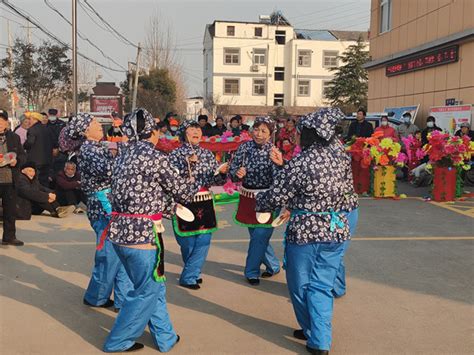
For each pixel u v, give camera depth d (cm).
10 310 451
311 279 376
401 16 1647
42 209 877
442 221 823
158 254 359
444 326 418
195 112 5056
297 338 398
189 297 486
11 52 2453
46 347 381
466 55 1301
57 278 539
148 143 364
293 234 369
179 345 385
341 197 368
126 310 363
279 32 4356
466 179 1207
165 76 4228
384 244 677
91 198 452
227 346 384
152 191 354
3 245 665
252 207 509
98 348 380
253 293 498
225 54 4269
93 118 459
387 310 452
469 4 1276
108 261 446
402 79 1655
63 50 2470
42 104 2559
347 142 1151
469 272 558
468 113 1231
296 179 358
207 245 509
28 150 953
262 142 508
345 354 369
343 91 3506
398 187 1205
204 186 504
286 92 4359
